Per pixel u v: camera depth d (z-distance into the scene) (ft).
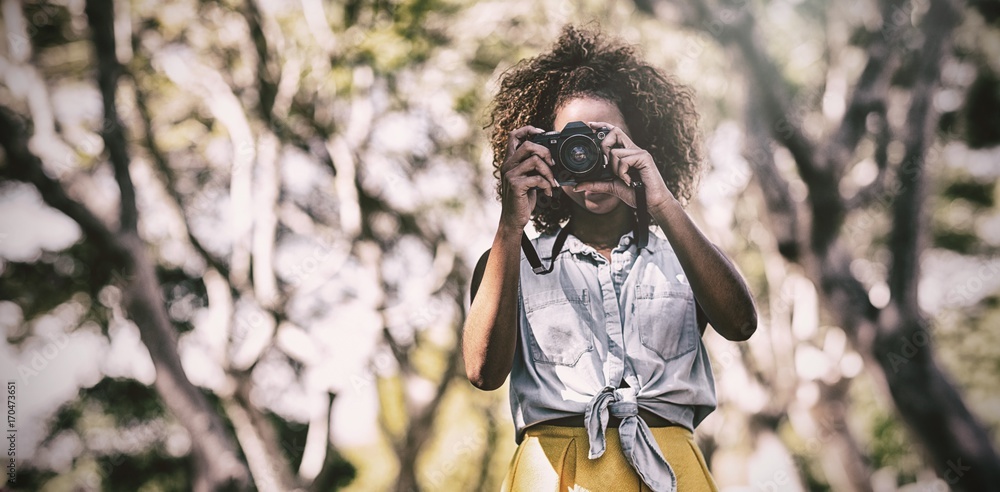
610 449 6.27
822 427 38.99
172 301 38.40
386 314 37.37
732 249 38.78
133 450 44.06
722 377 40.57
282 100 34.60
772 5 33.68
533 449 6.48
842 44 32.01
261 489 34.09
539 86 7.79
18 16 30.09
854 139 27.68
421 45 34.12
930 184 29.09
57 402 41.39
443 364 41.24
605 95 7.57
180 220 36.50
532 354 6.65
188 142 36.68
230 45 34.71
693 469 6.38
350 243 37.19
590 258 6.78
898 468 53.57
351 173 36.17
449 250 38.50
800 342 39.27
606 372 6.43
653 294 6.64
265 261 35.37
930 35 28.50
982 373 57.67
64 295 37.32
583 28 8.09
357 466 51.01
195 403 30.50
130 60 32.78
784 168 32.50
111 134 30.17
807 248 27.99
